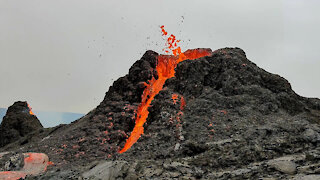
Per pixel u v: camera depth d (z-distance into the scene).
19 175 20.70
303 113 27.41
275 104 28.02
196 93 31.16
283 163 14.32
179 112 27.81
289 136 19.56
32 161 23.36
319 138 18.45
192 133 24.20
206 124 25.33
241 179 14.02
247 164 16.77
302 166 14.05
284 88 30.53
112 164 18.61
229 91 30.19
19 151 29.52
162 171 16.78
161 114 27.72
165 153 21.20
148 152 22.59
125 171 17.31
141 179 15.94
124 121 30.05
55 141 30.70
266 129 21.56
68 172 19.50
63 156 26.55
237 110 27.03
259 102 28.23
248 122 24.77
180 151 20.94
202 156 18.84
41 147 29.45
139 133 28.31
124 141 27.73
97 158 24.98
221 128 24.23
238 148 18.89
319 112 28.17
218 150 19.44
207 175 15.71
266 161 16.11
